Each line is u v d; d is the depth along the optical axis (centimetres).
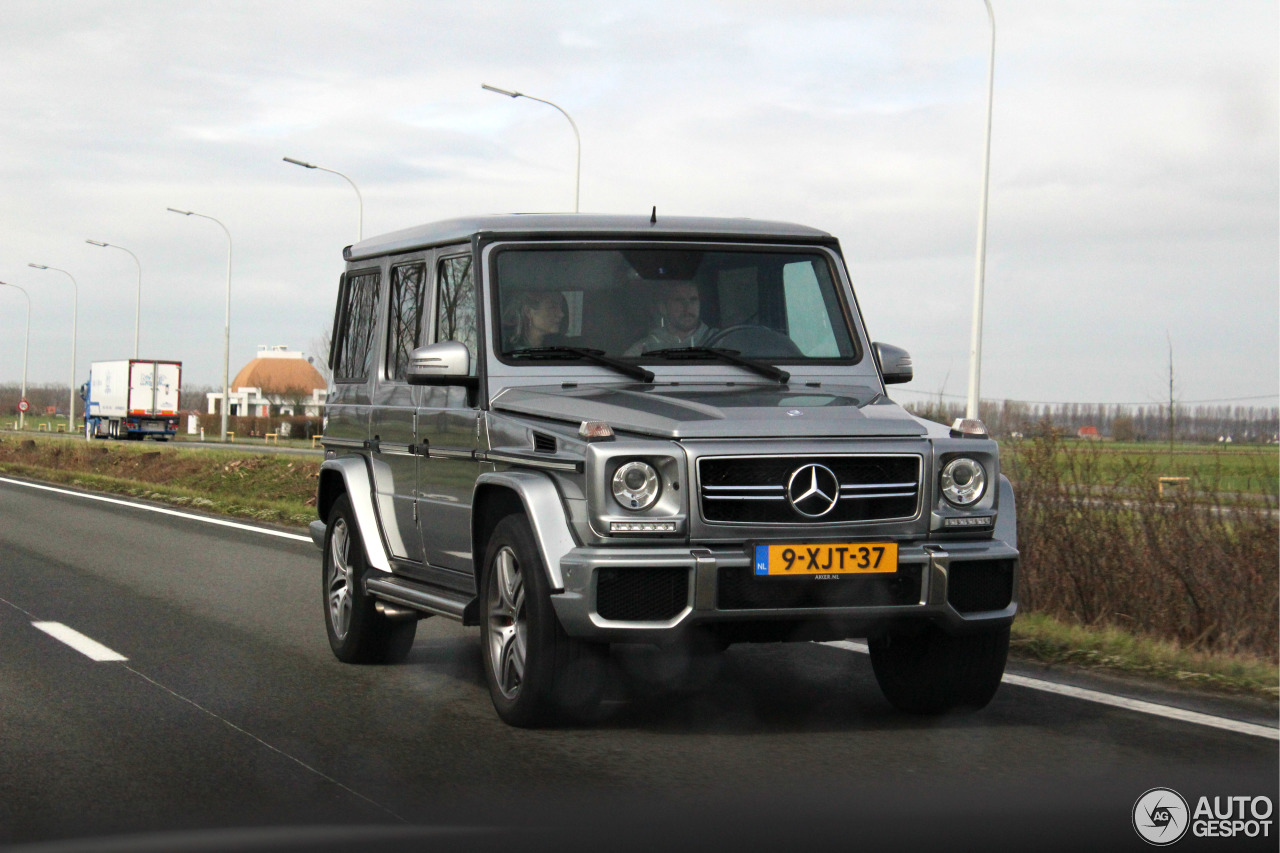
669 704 681
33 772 556
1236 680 723
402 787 527
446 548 715
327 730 629
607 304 699
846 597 583
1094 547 967
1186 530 919
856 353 725
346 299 903
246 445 6381
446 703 692
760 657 823
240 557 1450
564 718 618
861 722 638
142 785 534
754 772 544
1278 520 901
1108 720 639
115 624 970
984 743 593
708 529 577
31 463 4400
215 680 759
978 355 2125
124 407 7044
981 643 625
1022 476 1009
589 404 624
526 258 700
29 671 784
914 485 602
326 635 928
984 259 2136
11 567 1343
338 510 845
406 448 765
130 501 2453
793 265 737
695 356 693
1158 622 920
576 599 572
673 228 725
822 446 589
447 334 730
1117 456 984
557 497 598
